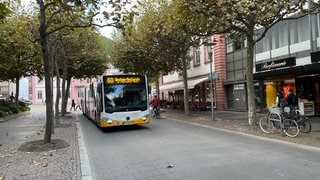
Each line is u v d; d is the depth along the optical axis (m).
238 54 28.56
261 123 14.74
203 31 17.08
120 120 17.39
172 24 18.88
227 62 30.55
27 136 15.35
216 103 31.56
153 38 24.86
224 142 12.21
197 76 36.25
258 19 14.19
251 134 14.05
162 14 22.55
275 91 23.97
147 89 18.11
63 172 8.15
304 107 20.38
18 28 16.53
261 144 11.59
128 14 12.34
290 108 14.48
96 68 31.20
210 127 17.66
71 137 14.84
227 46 30.39
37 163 9.17
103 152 11.14
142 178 7.52
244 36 18.38
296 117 13.70
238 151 10.28
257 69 23.77
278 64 21.42
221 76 30.80
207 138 13.41
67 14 12.59
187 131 16.19
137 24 25.86
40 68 28.73
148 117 17.98
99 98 17.84
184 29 17.72
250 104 16.56
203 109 31.78
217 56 31.06
